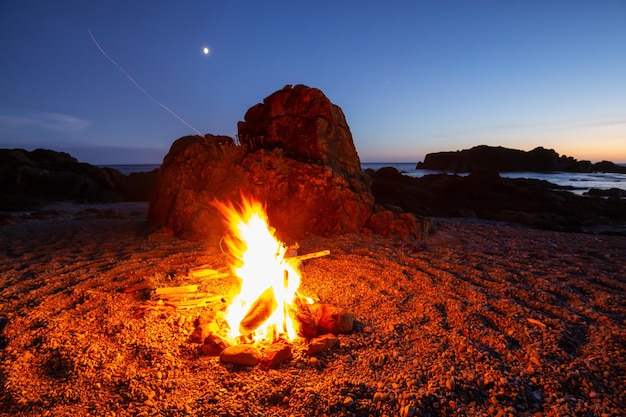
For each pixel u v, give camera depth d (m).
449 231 9.01
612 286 5.18
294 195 8.11
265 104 9.62
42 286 4.95
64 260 6.26
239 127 10.05
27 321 3.85
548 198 16.81
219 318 3.93
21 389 2.76
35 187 17.34
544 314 4.19
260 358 3.16
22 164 18.11
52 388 2.80
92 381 2.87
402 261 6.16
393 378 2.95
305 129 8.89
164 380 2.90
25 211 14.10
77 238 8.09
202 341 3.49
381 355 3.24
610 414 2.61
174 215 8.04
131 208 14.31
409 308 4.27
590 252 7.27
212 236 7.58
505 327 3.84
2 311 4.16
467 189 19.14
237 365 3.09
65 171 18.39
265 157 8.27
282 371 3.04
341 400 2.66
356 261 6.09
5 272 5.59
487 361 3.16
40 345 3.36
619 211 15.46
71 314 4.01
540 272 5.75
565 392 2.85
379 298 4.52
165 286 4.79
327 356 3.26
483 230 9.48
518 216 12.95
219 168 8.34
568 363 3.20
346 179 8.68
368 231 8.23
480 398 2.77
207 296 4.47
